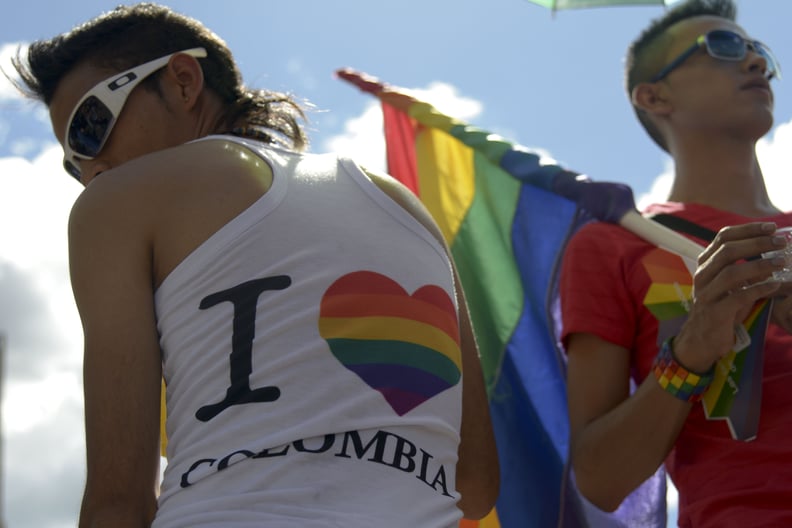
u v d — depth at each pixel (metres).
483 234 7.05
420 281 3.90
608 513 6.14
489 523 6.36
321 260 3.72
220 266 3.67
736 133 6.80
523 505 6.38
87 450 3.57
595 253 6.23
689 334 5.21
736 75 6.88
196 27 4.67
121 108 4.41
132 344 3.65
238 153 4.01
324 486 3.28
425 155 7.45
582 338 6.05
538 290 6.79
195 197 3.83
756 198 6.79
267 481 3.27
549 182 6.70
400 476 3.41
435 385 3.69
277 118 4.80
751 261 4.98
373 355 3.59
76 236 3.86
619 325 6.00
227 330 3.55
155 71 4.48
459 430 3.85
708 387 5.35
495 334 6.78
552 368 6.65
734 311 5.02
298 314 3.58
